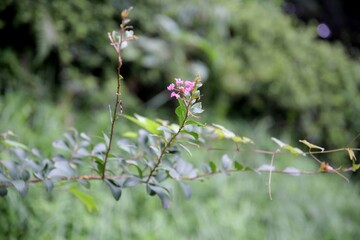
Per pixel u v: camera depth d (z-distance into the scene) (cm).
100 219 188
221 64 316
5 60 242
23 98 236
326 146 367
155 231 199
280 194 264
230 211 229
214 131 108
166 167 91
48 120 228
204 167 104
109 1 278
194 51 316
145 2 299
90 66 275
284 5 477
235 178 260
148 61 286
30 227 174
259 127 325
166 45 300
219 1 337
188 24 326
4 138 115
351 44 511
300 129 354
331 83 379
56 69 262
